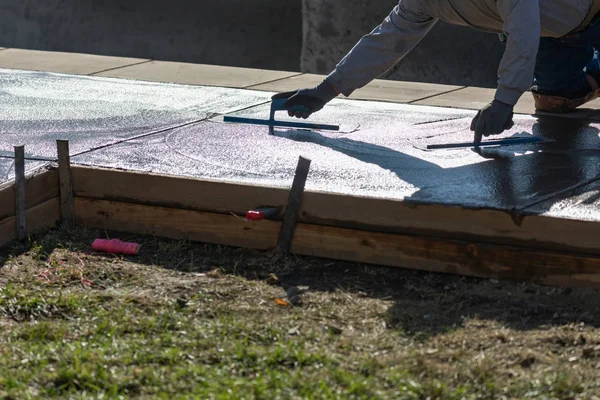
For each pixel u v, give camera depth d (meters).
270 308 6.93
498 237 7.54
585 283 7.30
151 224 8.61
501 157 9.55
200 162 9.20
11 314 6.78
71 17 21.00
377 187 8.30
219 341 6.24
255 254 8.21
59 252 8.08
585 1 9.91
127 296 7.08
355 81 10.16
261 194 8.20
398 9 9.82
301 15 18.92
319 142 10.20
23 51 16.44
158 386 5.59
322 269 7.88
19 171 8.26
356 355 6.06
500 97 8.97
